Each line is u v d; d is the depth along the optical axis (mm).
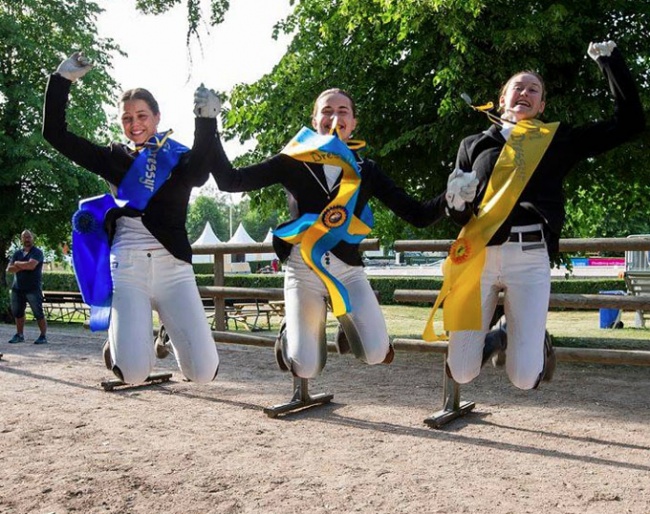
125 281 4078
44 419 5230
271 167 4191
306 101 9875
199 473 3941
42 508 3406
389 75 9578
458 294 4062
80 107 18062
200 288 7145
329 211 3986
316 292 4305
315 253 4031
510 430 4934
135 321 3986
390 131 9680
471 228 3982
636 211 11203
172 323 4113
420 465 4109
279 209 10750
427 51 8945
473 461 4191
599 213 12453
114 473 3939
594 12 8695
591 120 8273
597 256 38438
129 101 4148
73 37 18281
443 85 8898
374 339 4195
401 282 22344
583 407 5664
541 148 3932
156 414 5422
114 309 4031
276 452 4375
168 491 3648
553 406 5703
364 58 9562
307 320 4254
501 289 4168
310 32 10211
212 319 15992
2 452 4359
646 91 8625
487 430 4934
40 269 10750
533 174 4008
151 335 4070
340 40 9844
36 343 10570
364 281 4344
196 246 7426
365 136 9680
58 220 17422
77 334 11883
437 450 4430
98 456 4270
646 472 3973
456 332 4109
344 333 4570
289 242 4129
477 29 8336
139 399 5984
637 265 17609
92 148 4090
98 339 11102
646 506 3432
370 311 4230
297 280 4312
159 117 4254
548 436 4773
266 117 10305
